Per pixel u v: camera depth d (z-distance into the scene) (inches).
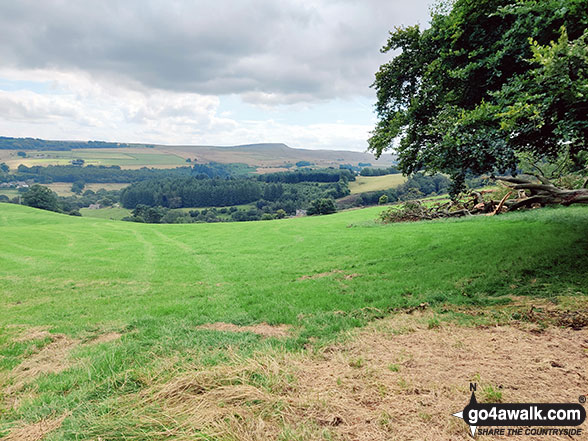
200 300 341.4
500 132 288.5
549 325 181.0
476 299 246.4
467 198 1059.9
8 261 665.0
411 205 1058.7
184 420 122.5
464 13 332.8
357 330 208.4
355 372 149.6
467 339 175.2
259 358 171.0
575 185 635.5
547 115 265.3
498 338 171.8
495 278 289.7
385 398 126.6
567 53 222.8
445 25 364.2
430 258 425.4
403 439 103.9
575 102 233.3
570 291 231.5
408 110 401.7
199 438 111.5
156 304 336.2
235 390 138.9
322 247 667.4
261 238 929.5
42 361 211.5
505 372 137.3
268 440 109.5
